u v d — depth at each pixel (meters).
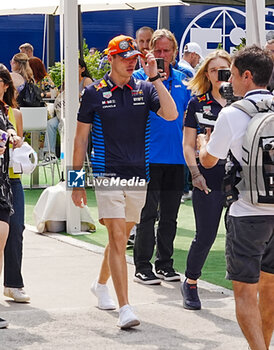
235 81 6.54
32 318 8.37
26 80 17.91
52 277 10.52
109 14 25.48
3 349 7.38
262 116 6.24
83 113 8.20
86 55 21.36
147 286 10.07
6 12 19.88
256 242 6.42
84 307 8.88
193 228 14.49
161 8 22.97
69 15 13.03
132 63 8.09
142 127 8.24
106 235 13.53
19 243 9.19
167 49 9.91
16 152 8.78
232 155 6.45
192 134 8.69
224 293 9.70
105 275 8.76
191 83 8.69
